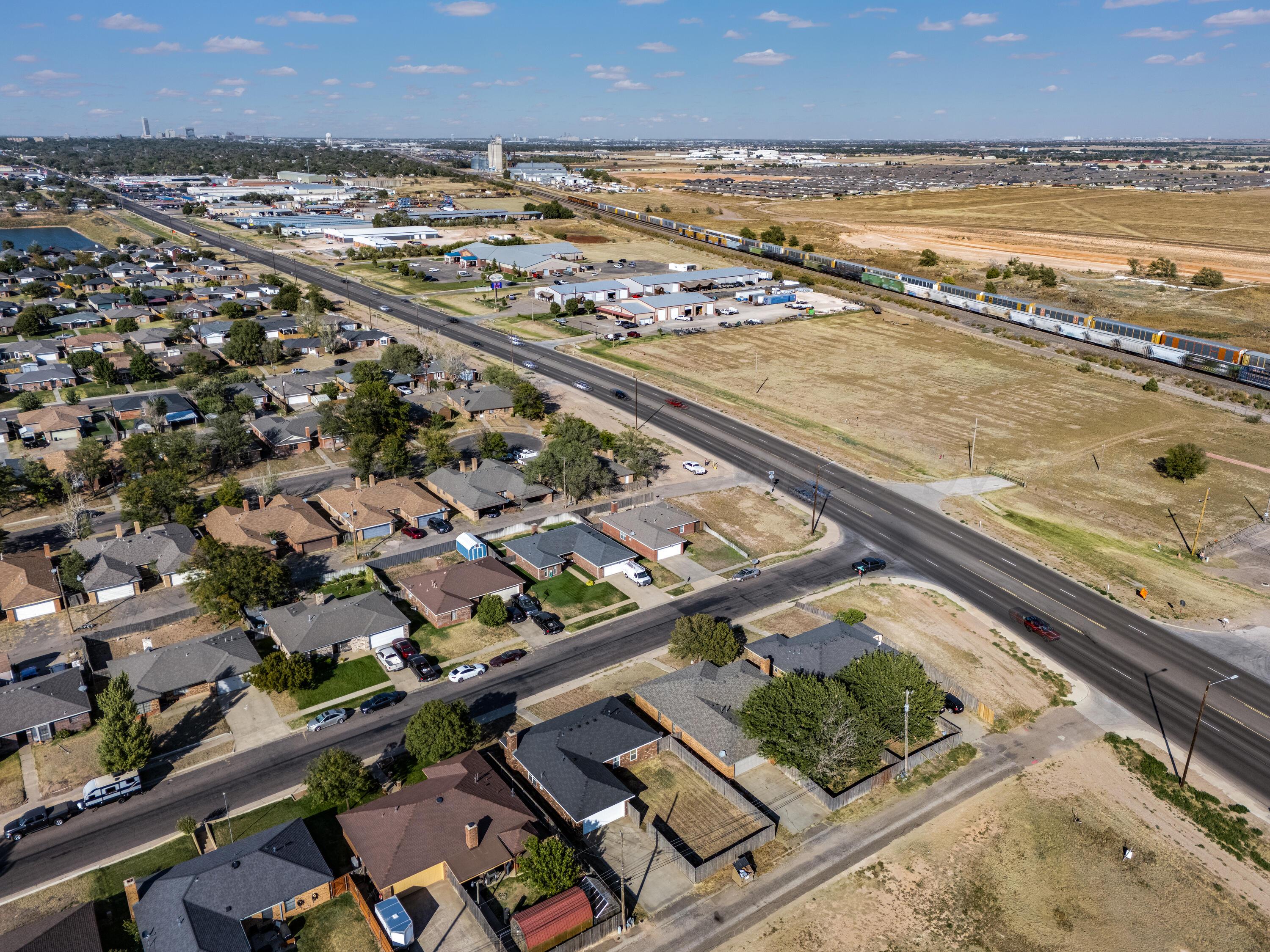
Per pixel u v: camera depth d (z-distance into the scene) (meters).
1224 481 121.75
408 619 81.62
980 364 176.75
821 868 55.12
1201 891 54.62
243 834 56.69
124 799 59.88
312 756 64.50
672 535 98.44
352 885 52.03
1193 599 91.25
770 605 87.69
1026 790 62.72
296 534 95.06
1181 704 73.88
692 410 145.62
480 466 115.81
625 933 50.09
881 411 147.50
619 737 64.00
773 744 62.38
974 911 52.41
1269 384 162.50
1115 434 139.38
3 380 154.12
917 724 65.69
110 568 87.12
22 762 63.81
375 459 114.06
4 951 45.59
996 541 103.12
